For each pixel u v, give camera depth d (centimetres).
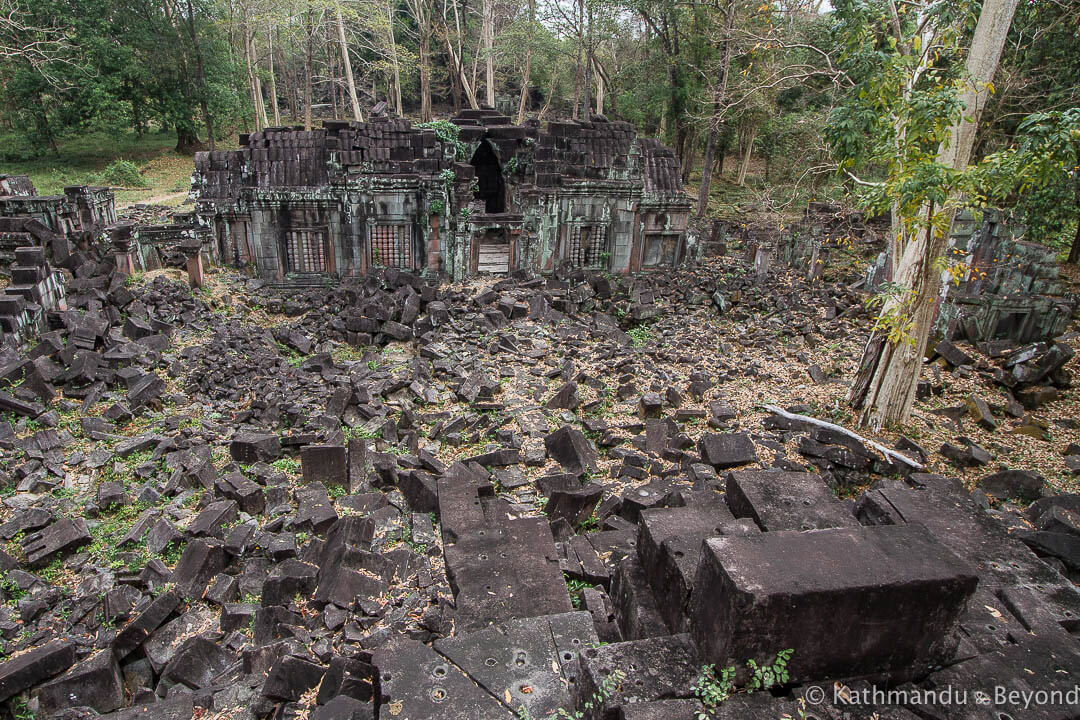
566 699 515
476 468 1138
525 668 542
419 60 5188
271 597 823
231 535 934
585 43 4131
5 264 1819
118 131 4669
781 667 469
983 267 1920
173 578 859
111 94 4109
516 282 2369
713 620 483
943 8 1180
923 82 1230
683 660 504
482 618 703
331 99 6234
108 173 3978
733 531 630
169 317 1809
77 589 855
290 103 6056
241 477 1079
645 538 672
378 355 1830
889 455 1191
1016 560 660
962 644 538
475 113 3247
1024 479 1095
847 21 1127
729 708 458
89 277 1841
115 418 1299
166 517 992
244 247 2302
